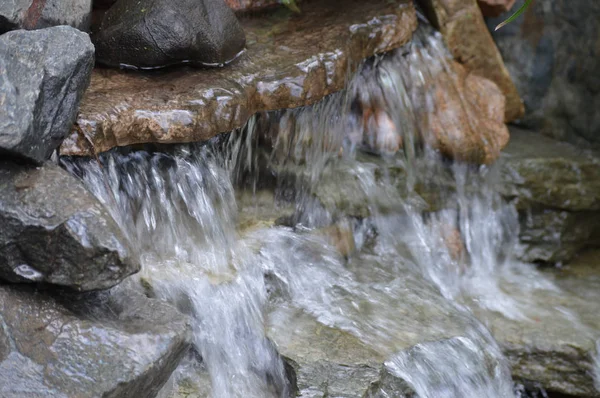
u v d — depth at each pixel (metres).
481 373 1.57
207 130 1.54
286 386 1.49
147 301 1.38
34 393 1.25
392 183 1.81
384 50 1.80
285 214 1.69
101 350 1.29
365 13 1.81
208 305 1.52
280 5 1.85
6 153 1.32
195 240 1.58
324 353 1.50
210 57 1.62
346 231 1.74
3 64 1.35
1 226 1.30
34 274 1.31
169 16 1.59
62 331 1.29
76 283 1.31
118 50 1.59
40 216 1.30
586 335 1.72
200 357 1.50
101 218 1.32
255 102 1.62
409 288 1.68
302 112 1.70
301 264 1.65
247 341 1.53
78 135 1.44
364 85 1.81
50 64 1.36
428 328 1.58
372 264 1.74
